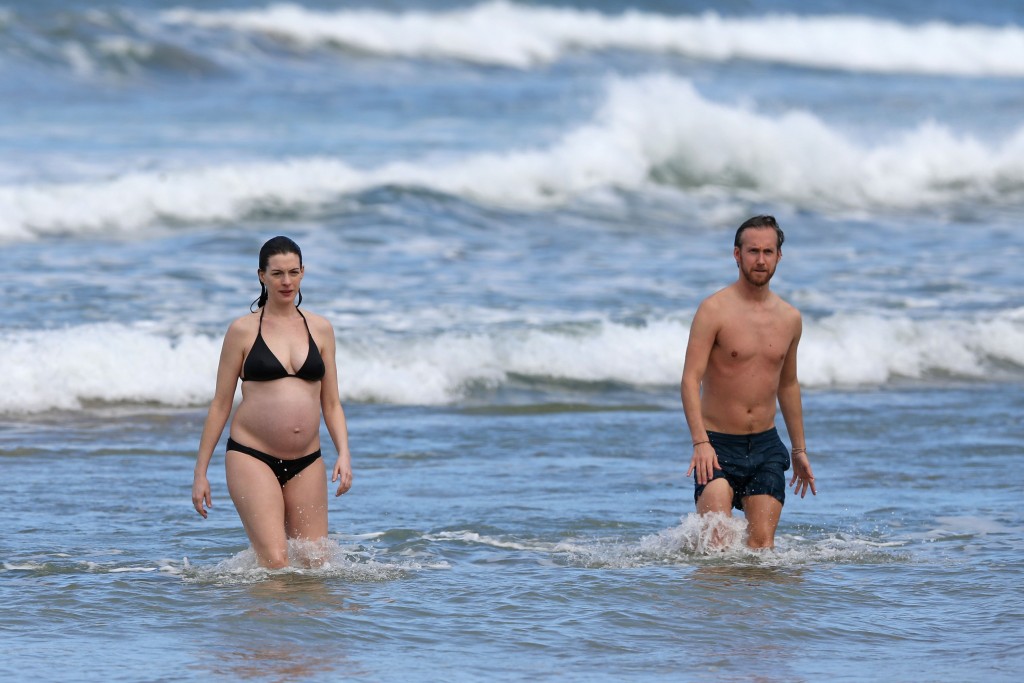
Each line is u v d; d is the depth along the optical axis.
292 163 82.25
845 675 20.08
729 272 64.81
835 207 88.12
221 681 19.45
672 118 92.88
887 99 153.38
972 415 42.81
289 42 168.38
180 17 168.38
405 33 178.12
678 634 22.12
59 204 73.06
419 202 79.19
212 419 25.22
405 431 39.84
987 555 27.34
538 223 77.75
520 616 22.98
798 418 27.38
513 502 31.70
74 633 21.70
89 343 43.97
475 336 47.69
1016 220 84.50
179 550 27.17
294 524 25.64
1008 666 20.56
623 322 52.19
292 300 25.22
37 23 153.12
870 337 50.59
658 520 30.19
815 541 28.30
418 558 26.75
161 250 66.56
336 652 20.94
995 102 151.62
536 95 148.25
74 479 33.41
